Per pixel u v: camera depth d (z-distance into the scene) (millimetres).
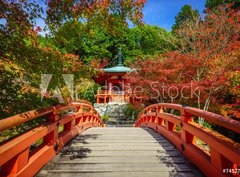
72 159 3039
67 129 4352
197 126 2809
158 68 9188
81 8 2812
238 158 1741
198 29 9109
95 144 4039
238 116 7078
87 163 2877
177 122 3662
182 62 8312
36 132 2385
